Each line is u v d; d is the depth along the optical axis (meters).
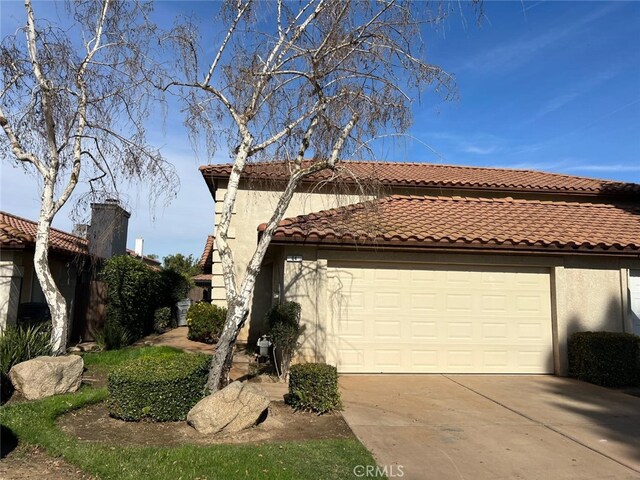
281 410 7.75
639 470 5.79
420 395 9.18
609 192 17.00
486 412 8.11
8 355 8.70
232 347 7.75
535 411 8.24
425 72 8.42
